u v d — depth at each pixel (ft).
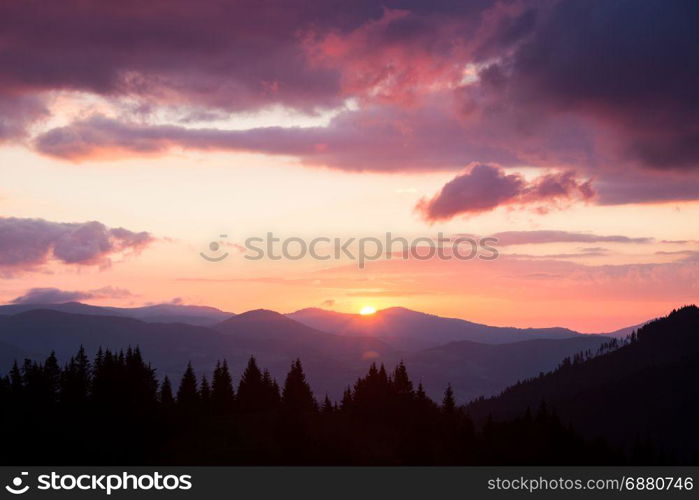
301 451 387.55
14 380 419.95
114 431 401.90
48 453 375.66
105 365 431.43
